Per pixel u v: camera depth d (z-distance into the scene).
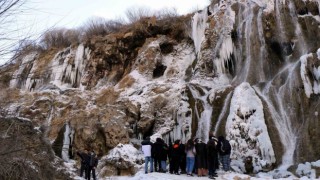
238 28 24.58
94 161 15.87
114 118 21.84
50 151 14.37
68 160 20.75
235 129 18.30
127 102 23.69
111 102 24.73
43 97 26.16
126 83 27.22
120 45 31.11
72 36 35.88
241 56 23.83
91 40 33.03
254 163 17.03
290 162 17.03
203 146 14.55
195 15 27.98
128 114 23.20
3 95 8.71
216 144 15.09
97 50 32.09
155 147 15.55
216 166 14.86
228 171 15.12
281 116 18.89
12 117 9.10
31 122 14.07
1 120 8.63
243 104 19.03
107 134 21.05
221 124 19.48
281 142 17.86
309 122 17.67
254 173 16.77
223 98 20.59
